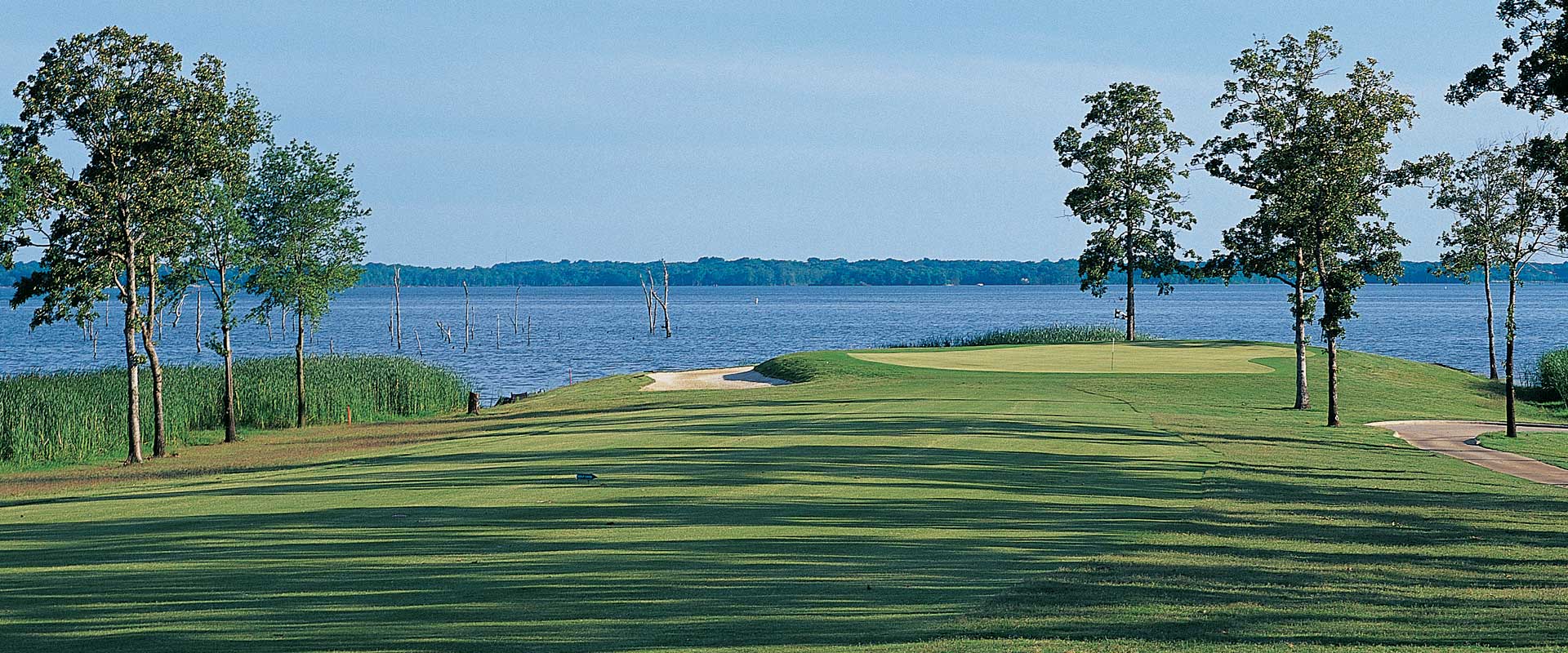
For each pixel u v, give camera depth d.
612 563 14.16
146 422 41.34
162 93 35.72
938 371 55.69
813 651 10.02
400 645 10.52
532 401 56.06
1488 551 15.17
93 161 35.53
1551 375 53.03
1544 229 44.22
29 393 40.88
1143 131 79.69
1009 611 11.48
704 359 99.56
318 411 48.97
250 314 45.59
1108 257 80.56
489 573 13.73
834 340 123.12
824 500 19.19
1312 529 16.80
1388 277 41.06
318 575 13.88
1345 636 10.50
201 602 12.54
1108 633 10.59
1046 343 75.44
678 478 22.33
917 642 10.27
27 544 17.36
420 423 46.34
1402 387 52.25
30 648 10.77
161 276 38.91
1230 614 11.38
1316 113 39.84
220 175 39.69
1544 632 10.67
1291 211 39.69
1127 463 24.94
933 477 22.22
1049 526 16.69
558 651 10.21
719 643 10.34
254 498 21.64
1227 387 49.56
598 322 172.12
